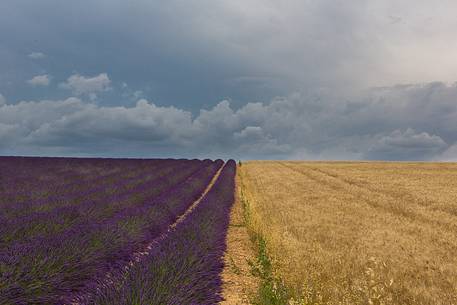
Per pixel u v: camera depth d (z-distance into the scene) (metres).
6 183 19.17
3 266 6.23
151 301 5.39
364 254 9.25
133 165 40.31
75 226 9.62
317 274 7.13
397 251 9.82
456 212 17.36
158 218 12.80
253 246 11.39
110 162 44.03
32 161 39.22
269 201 20.22
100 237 8.78
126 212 12.16
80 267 7.41
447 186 28.30
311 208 17.69
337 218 15.05
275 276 7.10
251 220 13.79
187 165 44.56
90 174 28.00
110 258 8.57
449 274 8.01
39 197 15.05
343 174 41.06
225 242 11.52
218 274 8.20
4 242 8.43
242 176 41.00
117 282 5.94
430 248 10.37
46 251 7.23
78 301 6.07
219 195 19.50
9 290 5.88
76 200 15.02
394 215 16.09
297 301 5.77
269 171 48.97
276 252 8.99
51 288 6.42
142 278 6.03
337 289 6.49
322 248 9.93
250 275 8.68
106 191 18.30
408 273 7.93
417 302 6.43
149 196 18.50
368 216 15.70
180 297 5.85
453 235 12.28
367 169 50.69
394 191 24.80
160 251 7.88
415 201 20.45
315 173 43.25
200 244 9.16
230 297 7.16
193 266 7.41
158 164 43.94
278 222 14.05
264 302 6.41
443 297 6.61
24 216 10.33
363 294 6.26
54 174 26.19
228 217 15.58
